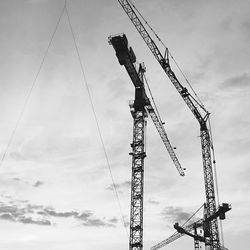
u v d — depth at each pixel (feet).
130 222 233.14
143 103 262.67
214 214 309.83
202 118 342.23
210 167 332.60
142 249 226.79
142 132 257.34
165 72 291.79
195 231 400.26
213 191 324.60
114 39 236.22
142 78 277.64
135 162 249.34
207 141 338.95
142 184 241.96
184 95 319.06
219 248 316.19
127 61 244.01
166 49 277.03
